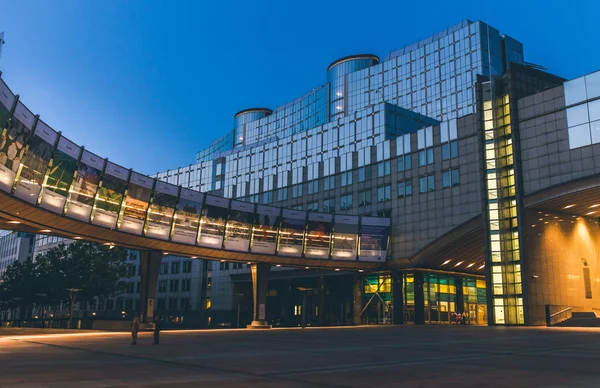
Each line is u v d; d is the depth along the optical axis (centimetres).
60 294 7306
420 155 6700
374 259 6606
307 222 6197
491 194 5666
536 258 5325
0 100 3041
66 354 2059
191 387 1146
